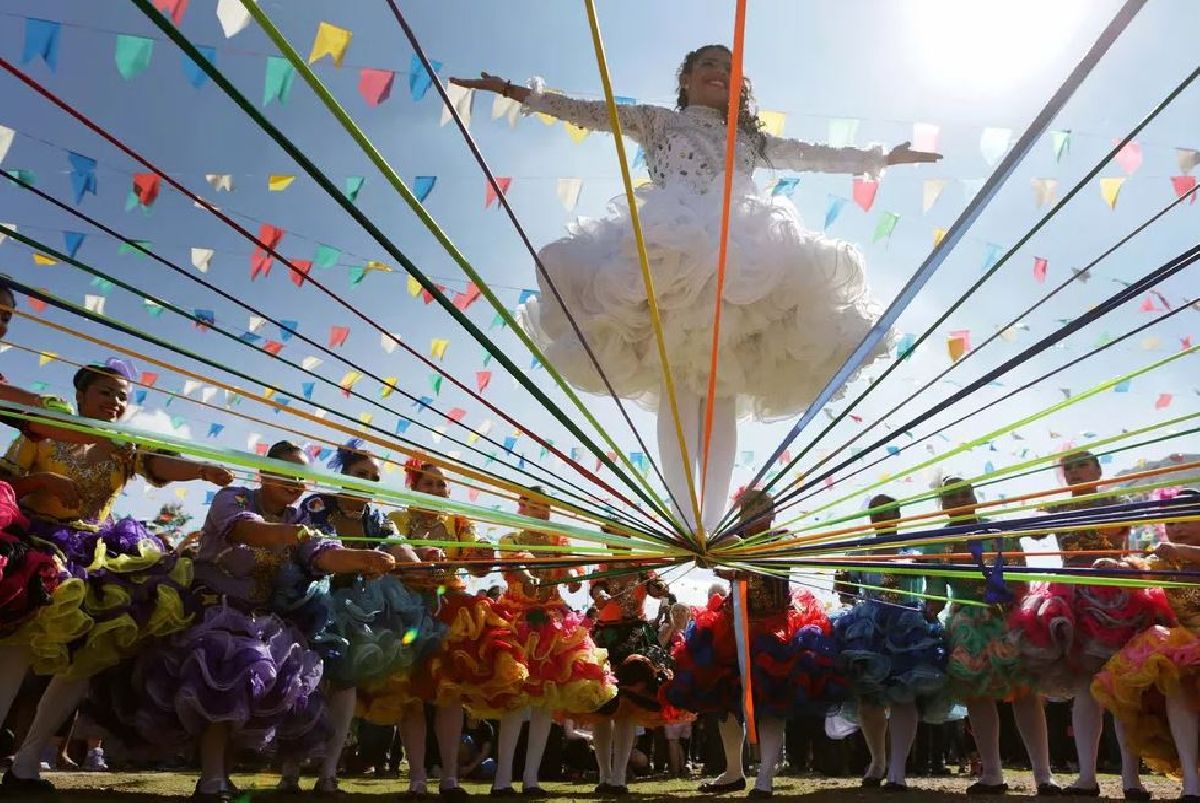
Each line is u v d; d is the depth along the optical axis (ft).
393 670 14.34
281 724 11.51
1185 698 13.44
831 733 19.19
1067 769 24.34
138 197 14.08
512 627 15.65
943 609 16.80
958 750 28.63
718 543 8.47
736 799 15.06
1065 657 15.47
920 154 16.94
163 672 11.11
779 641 15.81
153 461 12.22
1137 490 8.18
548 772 24.23
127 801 10.85
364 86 11.59
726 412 16.78
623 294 15.57
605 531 9.34
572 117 15.71
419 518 16.03
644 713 18.29
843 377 6.88
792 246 16.05
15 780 11.59
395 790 15.88
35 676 16.14
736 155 16.66
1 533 10.53
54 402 11.32
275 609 12.16
